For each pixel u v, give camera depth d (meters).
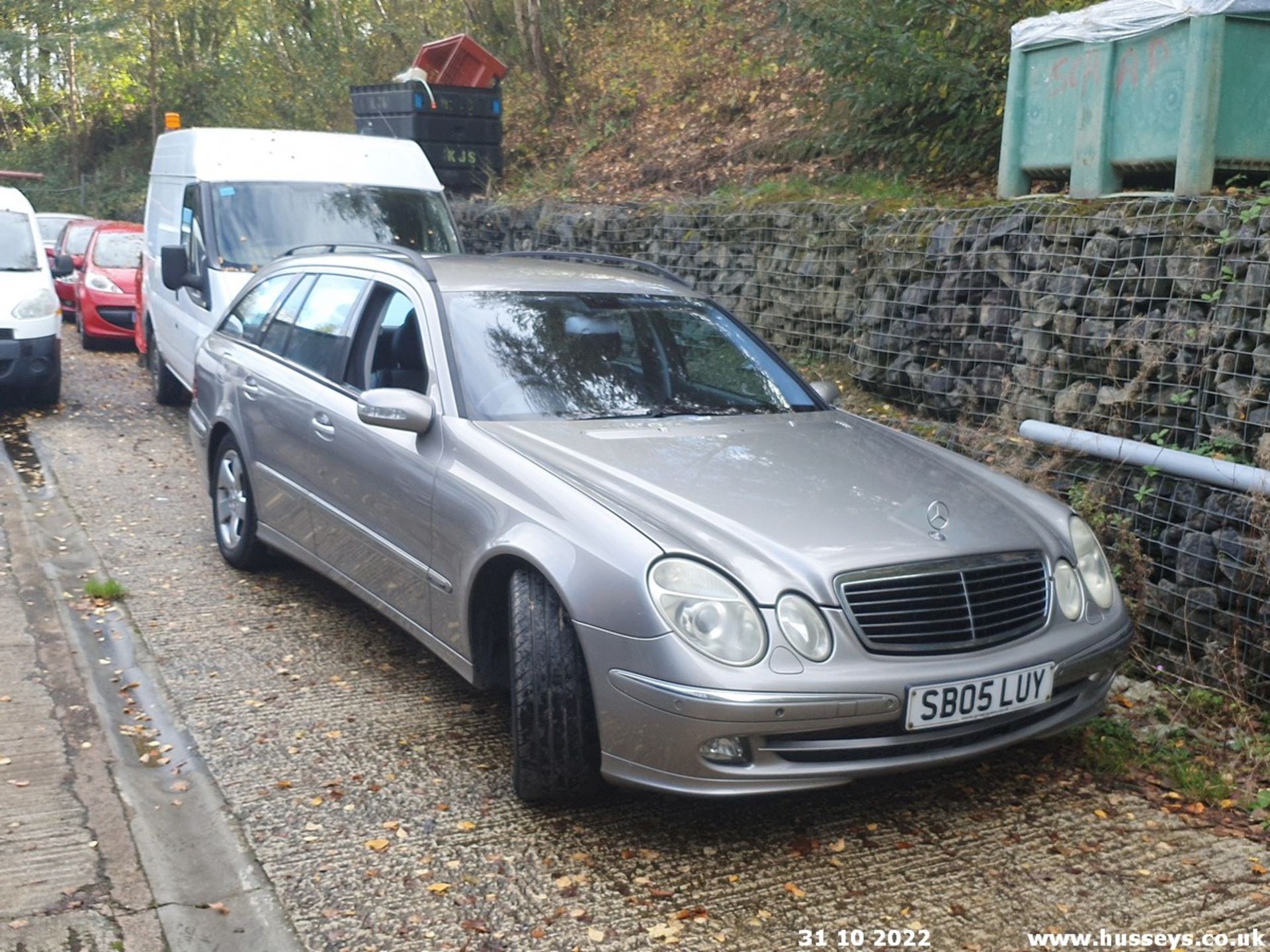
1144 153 5.98
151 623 5.50
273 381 5.60
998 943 3.17
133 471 8.55
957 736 3.51
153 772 4.10
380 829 3.71
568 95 16.22
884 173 9.79
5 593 5.88
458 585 4.07
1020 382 6.46
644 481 3.82
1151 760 4.19
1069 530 4.02
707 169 12.38
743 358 5.07
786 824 3.77
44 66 33.44
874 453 4.36
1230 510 4.85
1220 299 5.32
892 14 8.92
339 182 9.34
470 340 4.61
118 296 14.32
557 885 3.41
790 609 3.35
